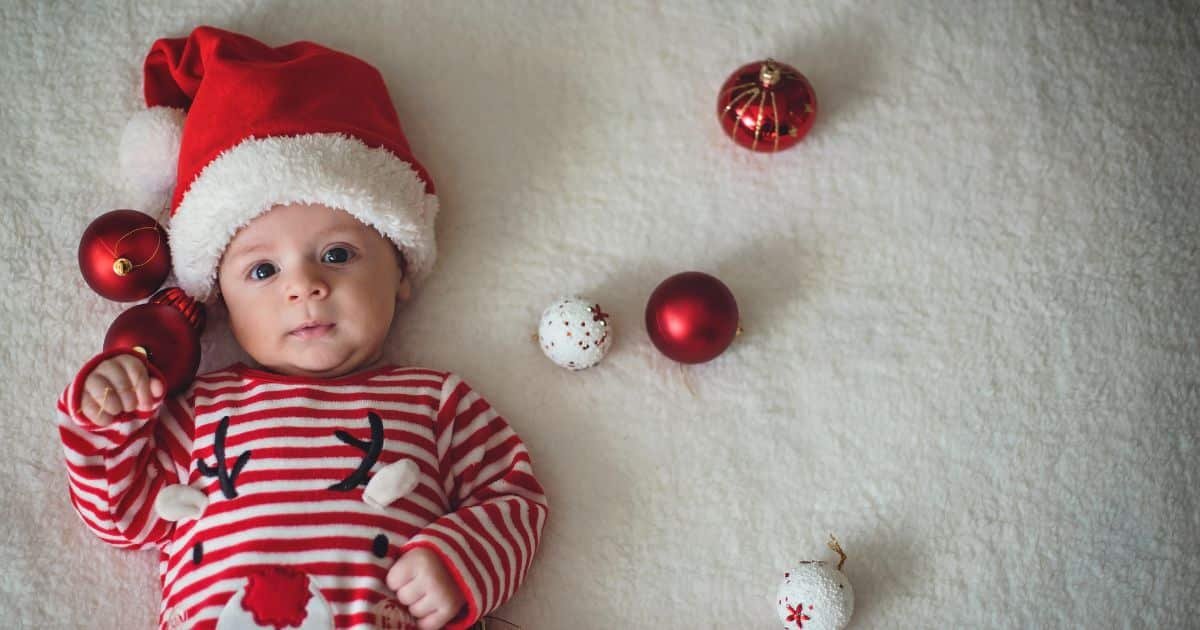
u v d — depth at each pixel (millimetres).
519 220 1318
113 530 1065
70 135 1277
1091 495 1266
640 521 1222
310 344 1097
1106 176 1372
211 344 1227
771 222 1337
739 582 1208
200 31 1188
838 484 1248
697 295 1172
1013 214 1354
